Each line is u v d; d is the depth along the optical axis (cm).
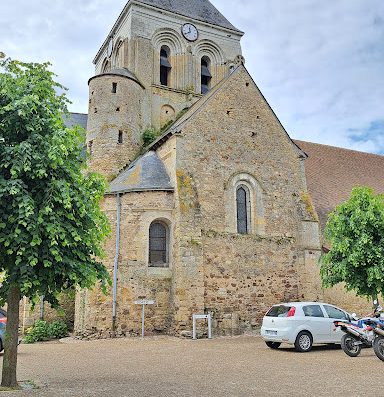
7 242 770
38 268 827
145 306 1838
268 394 761
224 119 2128
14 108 825
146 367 1064
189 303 1769
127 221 1902
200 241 1847
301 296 2078
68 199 807
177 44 3080
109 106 2412
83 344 1620
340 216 1642
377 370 1006
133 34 2898
